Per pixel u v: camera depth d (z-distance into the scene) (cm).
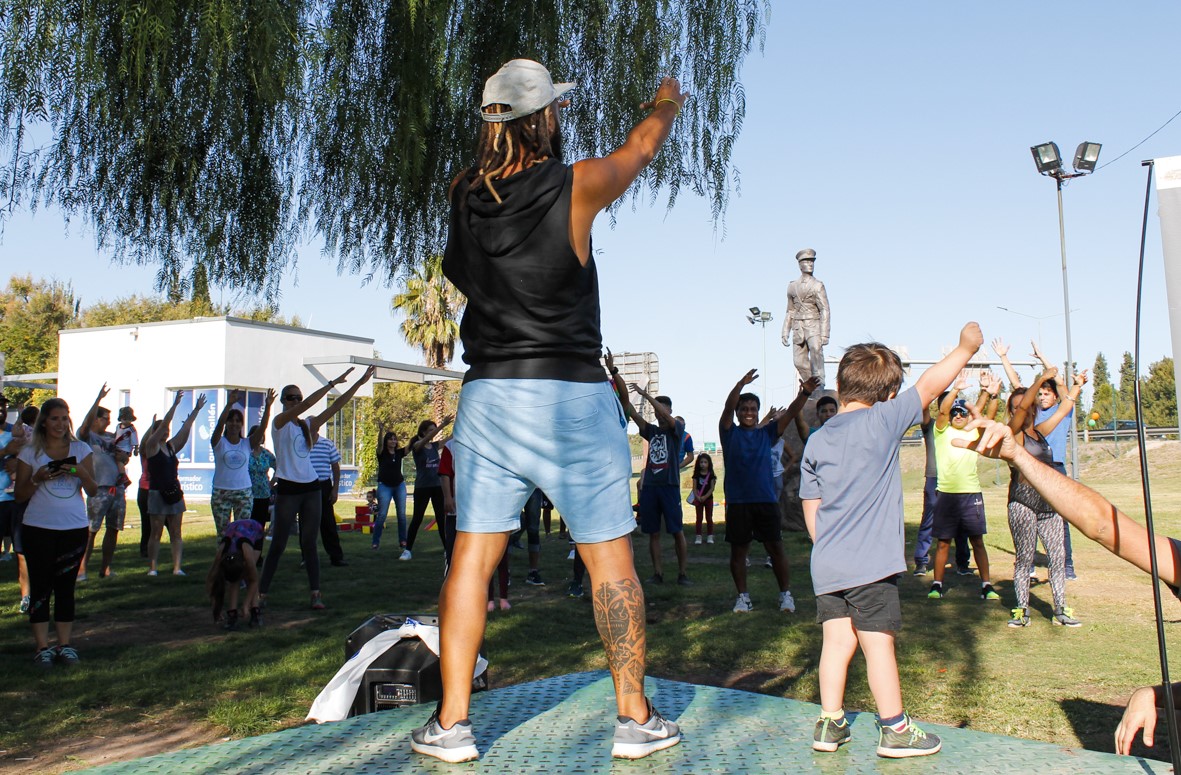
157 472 1068
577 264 217
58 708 529
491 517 221
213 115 582
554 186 213
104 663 635
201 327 2716
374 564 1198
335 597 922
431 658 379
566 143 751
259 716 512
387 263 755
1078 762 208
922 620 782
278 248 711
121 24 530
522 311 216
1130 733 247
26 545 632
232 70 573
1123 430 4172
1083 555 1211
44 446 635
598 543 219
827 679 261
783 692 560
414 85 628
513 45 670
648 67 741
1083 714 509
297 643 706
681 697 274
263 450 1089
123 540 1574
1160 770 199
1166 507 1891
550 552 1338
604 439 221
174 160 606
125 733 489
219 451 980
